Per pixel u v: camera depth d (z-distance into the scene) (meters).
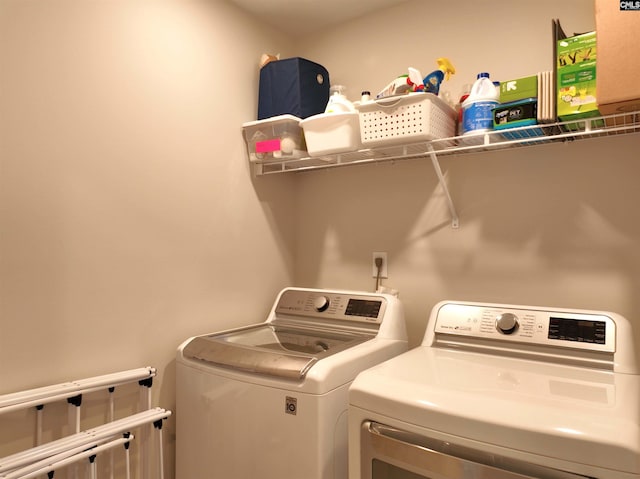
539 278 1.60
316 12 2.03
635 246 1.43
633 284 1.43
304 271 2.23
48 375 1.28
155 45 1.60
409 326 1.89
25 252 1.23
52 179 1.30
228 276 1.88
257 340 1.61
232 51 1.92
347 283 2.08
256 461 1.31
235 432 1.36
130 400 1.50
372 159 1.84
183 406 1.53
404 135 1.47
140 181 1.54
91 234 1.39
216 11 1.85
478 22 1.75
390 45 1.98
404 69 1.94
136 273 1.52
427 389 1.03
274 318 1.92
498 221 1.69
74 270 1.35
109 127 1.45
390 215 1.96
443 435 0.96
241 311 1.93
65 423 1.32
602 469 0.79
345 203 2.10
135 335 1.52
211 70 1.81
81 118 1.37
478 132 1.44
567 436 0.82
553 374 1.16
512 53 1.67
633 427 0.81
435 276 1.83
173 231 1.65
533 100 1.32
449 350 1.44
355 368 1.35
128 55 1.51
